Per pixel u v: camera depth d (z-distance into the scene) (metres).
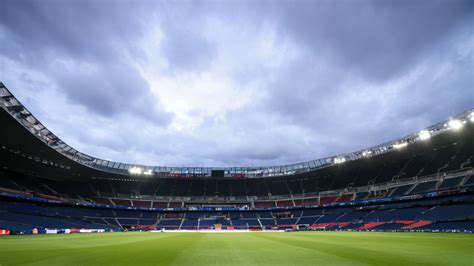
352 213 72.75
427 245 22.34
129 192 91.62
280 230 72.31
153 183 98.06
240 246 22.48
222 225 81.00
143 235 46.00
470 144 63.78
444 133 60.56
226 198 94.69
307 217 79.94
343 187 83.75
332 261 13.98
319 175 92.19
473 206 50.16
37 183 72.00
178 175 96.06
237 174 98.94
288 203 88.69
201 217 86.19
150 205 89.25
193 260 14.38
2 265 12.95
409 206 62.50
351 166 83.00
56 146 61.97
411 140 66.12
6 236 40.00
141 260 14.36
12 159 63.25
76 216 70.44
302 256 15.84
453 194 54.28
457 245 22.23
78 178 83.69
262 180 99.25
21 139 51.78
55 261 14.04
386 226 58.50
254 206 90.56
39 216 59.00
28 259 14.71
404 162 75.12
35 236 40.44
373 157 75.38
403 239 30.06
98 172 80.12
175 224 81.31
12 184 62.66
